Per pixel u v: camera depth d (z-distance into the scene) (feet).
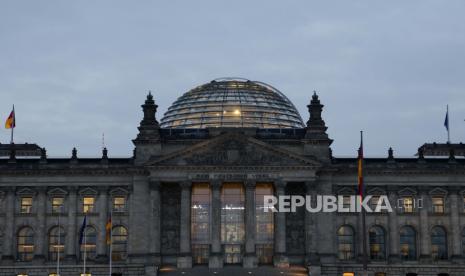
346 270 507.30
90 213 523.29
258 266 500.33
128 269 504.43
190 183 502.38
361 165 424.05
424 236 522.47
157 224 501.97
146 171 514.27
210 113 601.62
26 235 526.16
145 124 522.47
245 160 502.38
